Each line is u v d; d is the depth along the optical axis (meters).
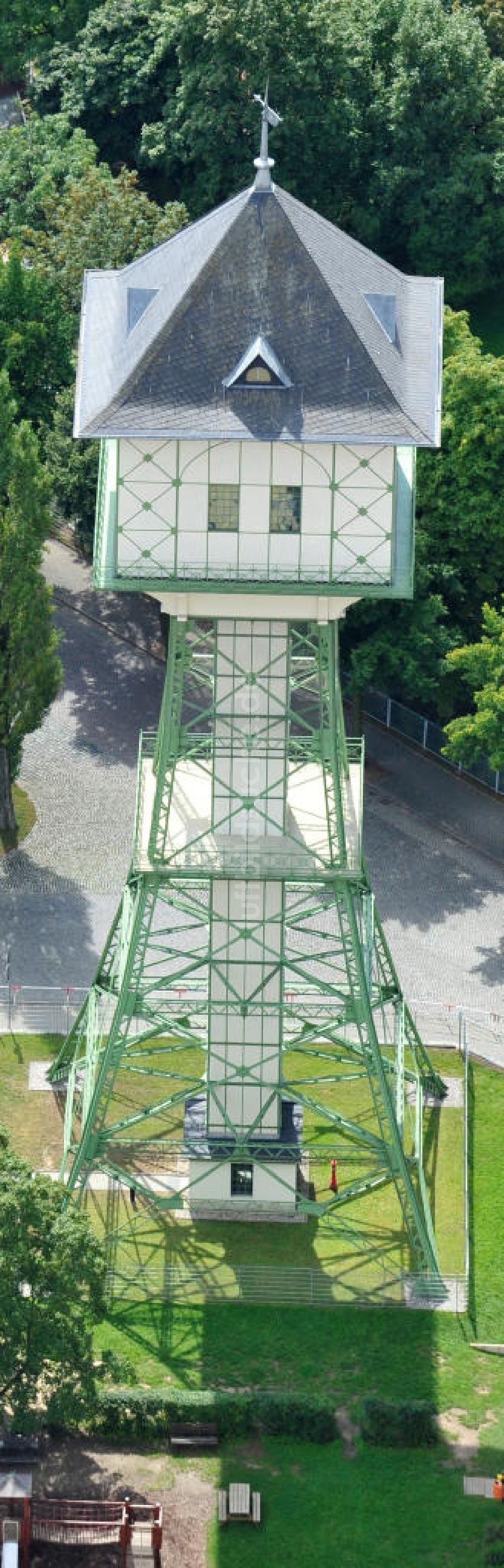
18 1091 139.38
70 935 149.50
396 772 164.00
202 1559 114.44
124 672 169.25
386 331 118.56
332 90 180.00
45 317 170.62
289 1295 128.00
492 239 186.25
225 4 177.00
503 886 155.00
